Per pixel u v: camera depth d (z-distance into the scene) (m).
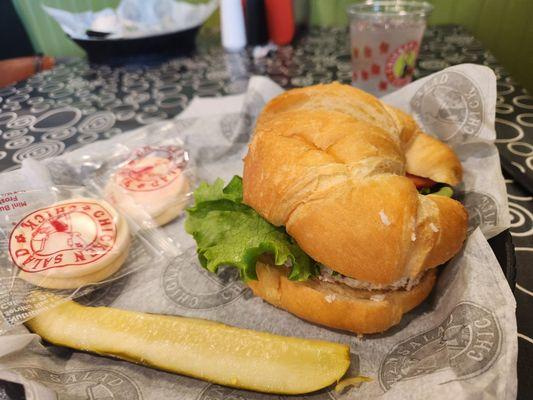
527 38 0.53
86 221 0.23
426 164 0.23
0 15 0.58
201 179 0.28
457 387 0.15
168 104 0.37
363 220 0.18
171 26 0.46
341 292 0.19
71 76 0.44
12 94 0.41
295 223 0.19
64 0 0.59
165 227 0.26
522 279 0.20
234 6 0.46
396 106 0.28
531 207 0.24
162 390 0.18
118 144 0.30
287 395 0.18
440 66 0.40
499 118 0.32
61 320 0.20
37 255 0.22
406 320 0.20
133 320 0.20
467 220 0.20
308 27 0.54
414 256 0.18
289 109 0.23
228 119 0.32
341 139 0.19
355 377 0.18
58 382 0.18
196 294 0.22
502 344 0.16
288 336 0.20
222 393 0.18
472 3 0.52
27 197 0.25
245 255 0.19
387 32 0.32
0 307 0.20
